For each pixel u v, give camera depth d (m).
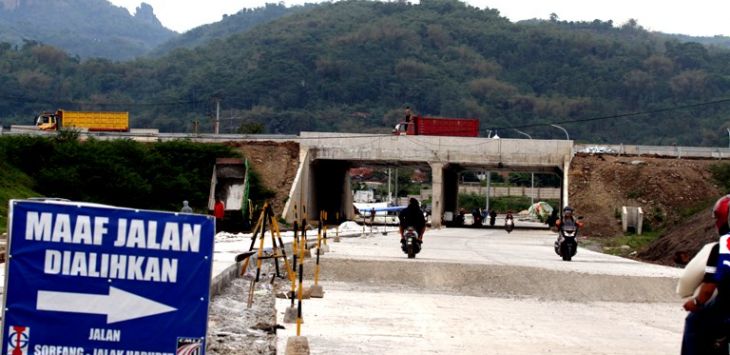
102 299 9.38
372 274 26.12
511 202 153.38
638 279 25.00
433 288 25.12
